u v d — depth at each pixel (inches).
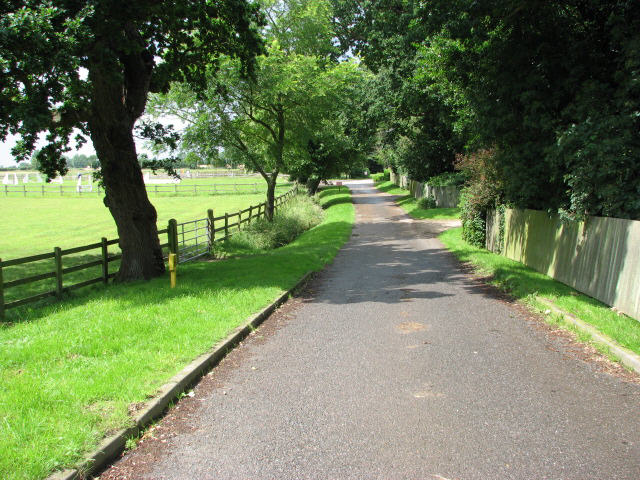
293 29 934.4
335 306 364.5
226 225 757.9
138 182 456.8
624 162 331.0
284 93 854.5
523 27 420.5
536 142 437.7
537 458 147.3
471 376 216.1
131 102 448.1
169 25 420.2
